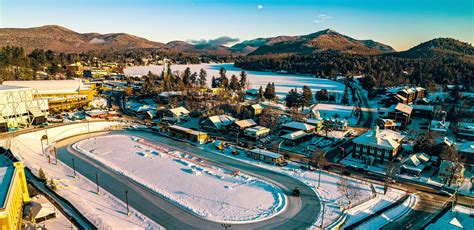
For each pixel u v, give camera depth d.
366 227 49.53
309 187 64.25
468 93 164.00
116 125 114.88
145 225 49.16
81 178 66.88
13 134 93.25
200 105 141.50
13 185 45.72
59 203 54.97
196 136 96.69
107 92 176.00
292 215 52.94
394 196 60.78
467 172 73.62
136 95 167.00
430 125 108.50
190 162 78.06
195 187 63.53
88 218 50.00
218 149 89.25
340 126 112.25
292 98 144.50
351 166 74.94
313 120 110.88
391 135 86.69
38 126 104.31
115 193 60.25
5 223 39.06
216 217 52.00
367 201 58.25
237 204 56.62
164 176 69.00
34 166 71.00
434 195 61.78
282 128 105.12
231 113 130.50
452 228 45.53
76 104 135.50
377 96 176.88
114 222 49.31
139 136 102.69
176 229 48.25
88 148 88.44
